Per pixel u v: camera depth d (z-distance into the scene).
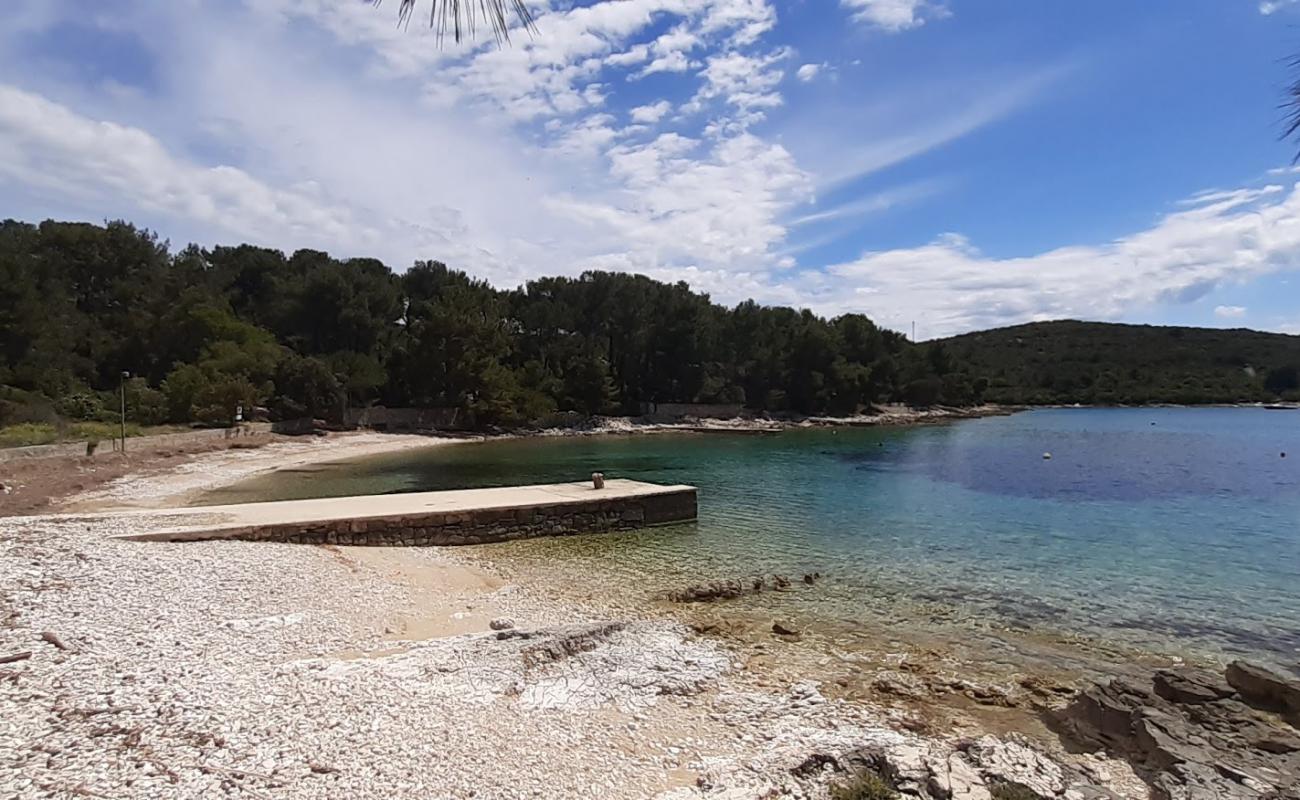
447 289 80.44
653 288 99.38
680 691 10.75
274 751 7.82
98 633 10.92
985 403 131.38
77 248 80.38
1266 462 47.91
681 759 8.65
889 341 120.75
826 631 14.50
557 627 12.92
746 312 102.19
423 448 60.62
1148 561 20.77
